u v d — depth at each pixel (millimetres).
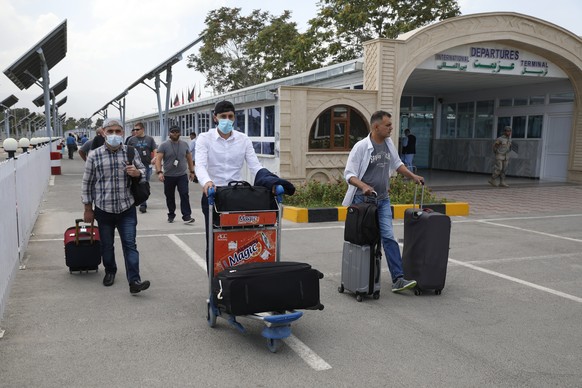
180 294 5379
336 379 3598
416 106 23297
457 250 7715
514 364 3887
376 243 5297
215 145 4770
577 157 17812
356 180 5320
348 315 4898
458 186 16422
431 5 24938
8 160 6031
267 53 35906
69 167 23188
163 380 3521
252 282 3904
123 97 29453
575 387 3547
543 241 8430
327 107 13391
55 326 4430
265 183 4586
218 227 4402
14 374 3547
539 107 19094
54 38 16844
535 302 5363
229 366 3760
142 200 5422
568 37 16234
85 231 5949
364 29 26281
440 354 4043
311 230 9086
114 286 5590
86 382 3465
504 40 15438
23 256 6699
